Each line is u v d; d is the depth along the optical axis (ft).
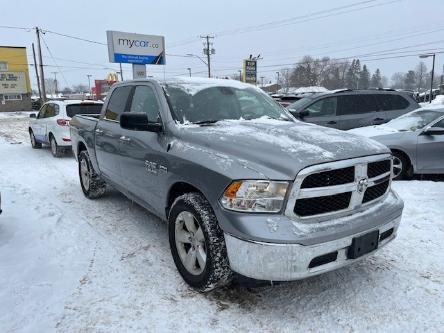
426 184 22.11
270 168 9.44
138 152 13.92
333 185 9.62
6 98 179.11
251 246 9.16
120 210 18.74
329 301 10.80
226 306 10.60
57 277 12.12
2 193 21.81
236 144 10.59
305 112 17.42
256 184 9.34
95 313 10.31
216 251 10.12
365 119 32.37
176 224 11.67
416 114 26.50
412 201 19.29
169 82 14.43
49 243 14.69
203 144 11.21
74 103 36.47
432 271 12.42
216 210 9.95
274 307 10.55
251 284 9.92
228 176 9.68
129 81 16.69
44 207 19.19
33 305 10.61
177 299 10.93
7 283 11.65
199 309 10.46
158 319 10.07
